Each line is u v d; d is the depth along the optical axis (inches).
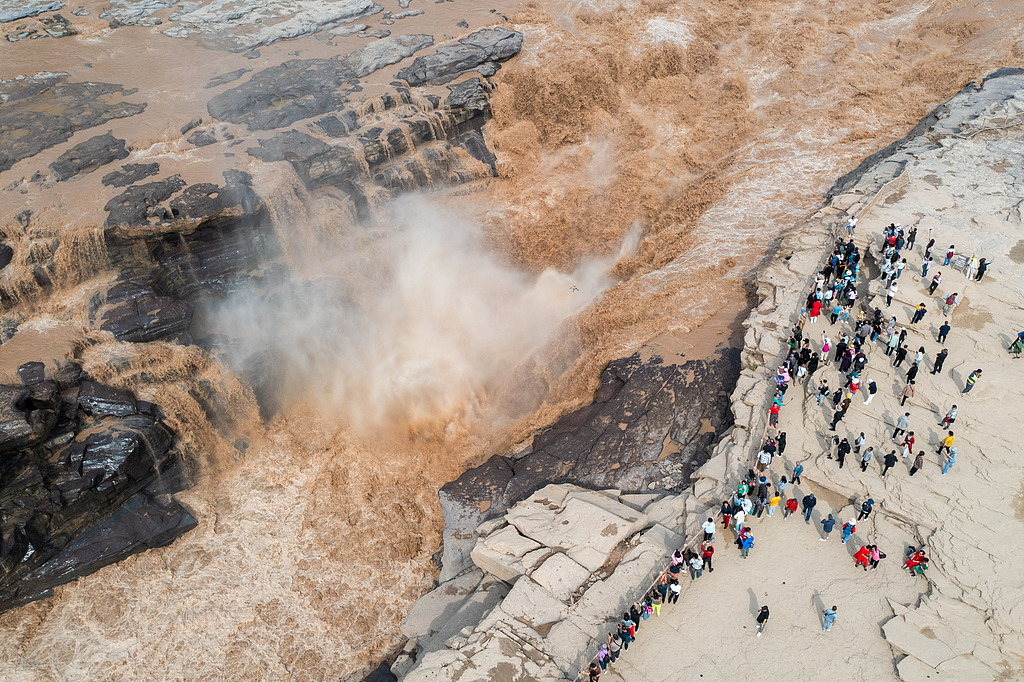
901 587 1040.8
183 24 2358.5
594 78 2315.5
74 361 1384.1
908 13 2677.2
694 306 1631.4
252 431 1606.8
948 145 1908.2
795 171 2060.8
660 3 2667.3
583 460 1363.2
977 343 1339.8
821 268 1545.3
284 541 1425.9
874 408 1262.3
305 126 1927.9
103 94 1991.9
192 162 1756.9
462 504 1365.7
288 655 1261.1
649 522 1197.7
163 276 1594.5
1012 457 1162.6
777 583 1068.5
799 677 962.7
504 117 2244.1
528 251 2082.9
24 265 1494.8
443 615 1213.1
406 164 1985.7
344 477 1552.7
